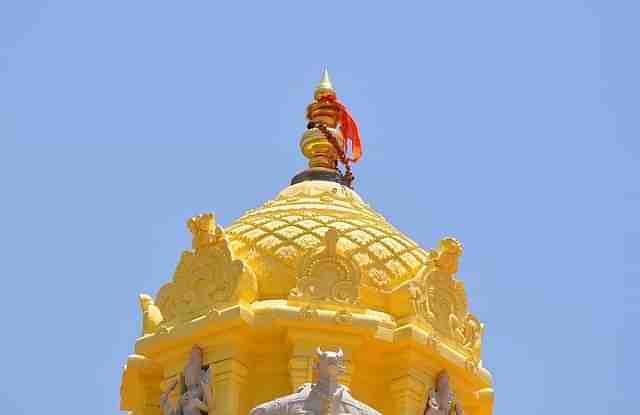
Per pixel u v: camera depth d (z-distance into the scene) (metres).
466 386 40.34
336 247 39.88
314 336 39.03
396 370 39.38
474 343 40.75
